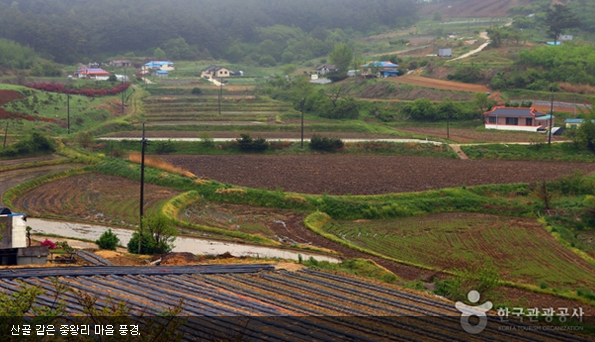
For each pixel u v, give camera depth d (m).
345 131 80.00
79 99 91.38
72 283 20.69
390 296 23.61
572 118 80.81
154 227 31.89
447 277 31.39
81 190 49.12
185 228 39.59
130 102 101.06
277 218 43.59
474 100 90.75
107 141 66.81
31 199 45.72
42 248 25.81
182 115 88.44
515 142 71.00
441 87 101.50
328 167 60.03
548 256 35.91
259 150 67.06
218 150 66.56
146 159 57.88
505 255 36.00
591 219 44.41
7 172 53.72
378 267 31.06
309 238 38.69
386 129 80.62
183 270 24.12
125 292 20.12
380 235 40.38
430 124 86.31
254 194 47.50
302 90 101.00
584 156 64.44
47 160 58.59
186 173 54.00
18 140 64.38
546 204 46.88
